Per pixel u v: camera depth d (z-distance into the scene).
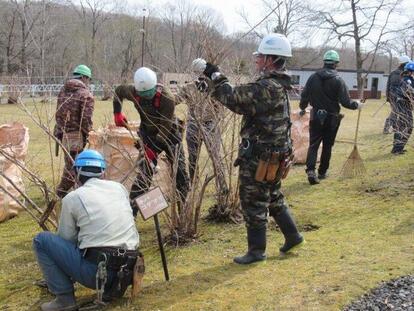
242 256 4.35
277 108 3.92
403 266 3.92
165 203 3.97
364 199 6.34
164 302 3.69
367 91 46.78
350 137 12.70
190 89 4.81
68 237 3.62
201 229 5.38
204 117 4.98
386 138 12.12
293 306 3.40
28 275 4.45
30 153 10.29
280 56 3.94
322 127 7.22
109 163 6.16
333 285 3.66
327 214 5.82
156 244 5.02
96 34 32.28
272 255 4.52
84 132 6.31
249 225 4.21
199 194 5.01
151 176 5.14
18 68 34.03
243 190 4.14
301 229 5.39
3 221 6.09
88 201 3.59
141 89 4.95
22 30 34.75
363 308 3.31
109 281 3.57
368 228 5.10
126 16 28.09
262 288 3.74
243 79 5.11
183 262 4.49
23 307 3.83
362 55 42.09
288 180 7.69
